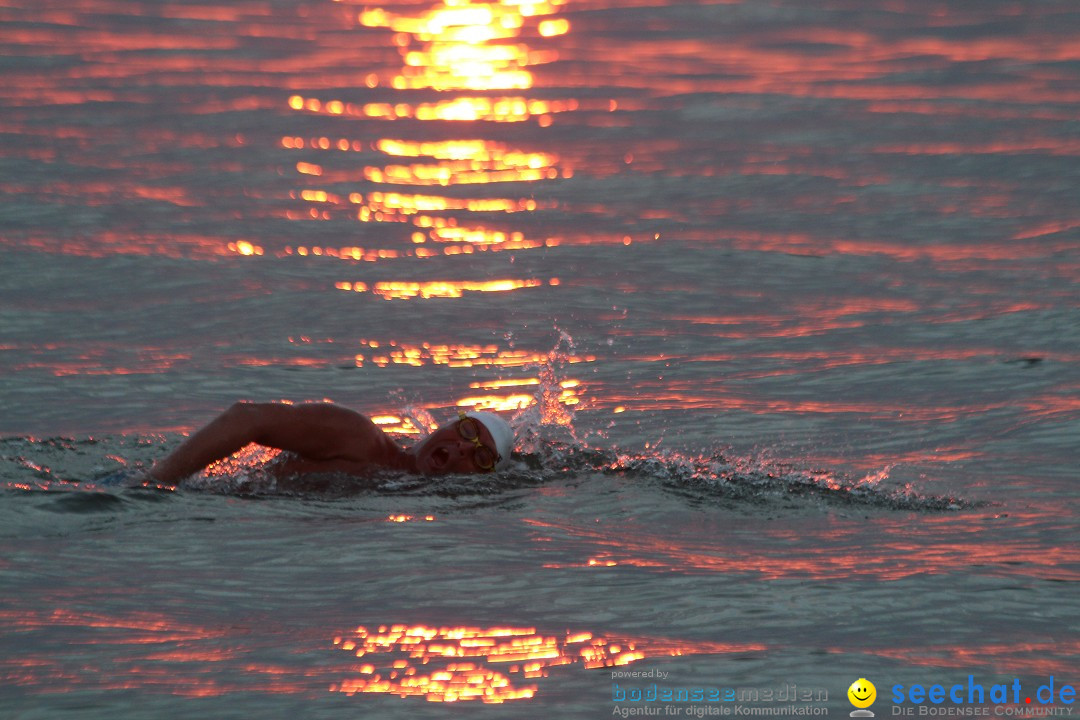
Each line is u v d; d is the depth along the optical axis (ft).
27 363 80.89
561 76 249.55
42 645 36.94
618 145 180.14
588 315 98.32
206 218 129.59
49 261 109.19
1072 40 292.61
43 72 231.91
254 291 102.27
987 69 254.27
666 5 375.86
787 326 95.55
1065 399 76.54
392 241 123.54
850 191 149.07
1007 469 63.05
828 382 81.05
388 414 73.56
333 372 81.92
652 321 96.89
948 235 127.03
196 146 170.19
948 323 95.71
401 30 323.57
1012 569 46.42
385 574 44.34
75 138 172.04
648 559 46.85
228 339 88.74
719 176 158.71
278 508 51.80
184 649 36.96
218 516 50.21
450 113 207.00
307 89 225.56
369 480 56.18
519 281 108.88
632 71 256.52
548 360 85.71
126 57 254.47
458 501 54.24
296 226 128.36
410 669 35.78
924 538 50.88
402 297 102.42
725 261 117.19
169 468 53.83
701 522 52.75
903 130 189.47
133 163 157.07
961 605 42.24
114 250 114.01
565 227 131.54
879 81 241.35
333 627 38.99
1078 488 59.67
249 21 327.26
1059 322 95.20
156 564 44.55
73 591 41.57
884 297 104.32
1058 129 187.11
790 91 228.43
